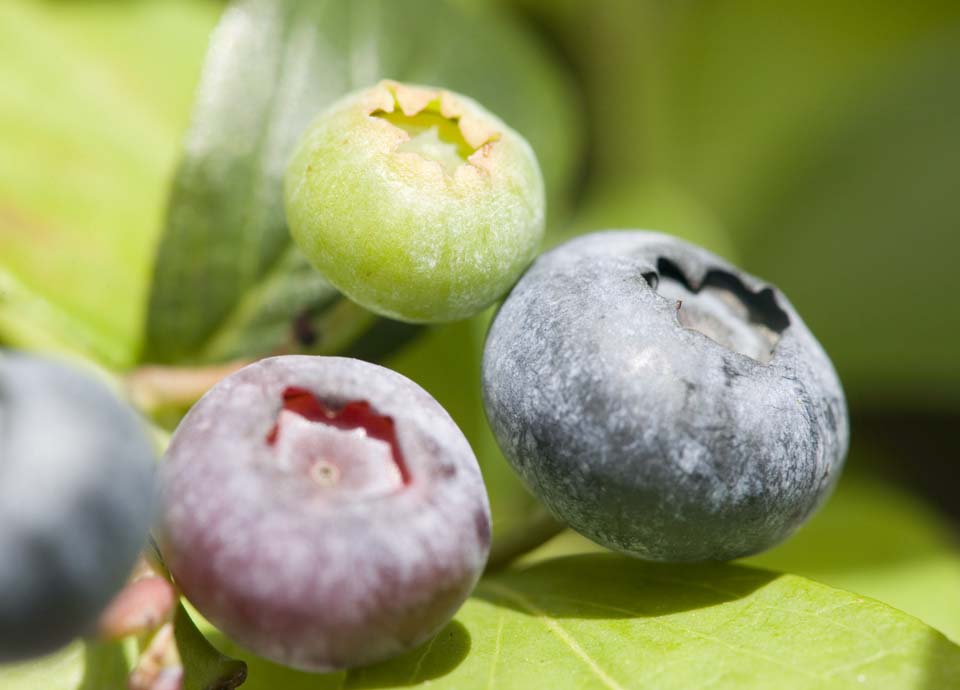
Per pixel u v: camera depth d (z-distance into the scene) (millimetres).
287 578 96
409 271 106
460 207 105
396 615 97
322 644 97
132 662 107
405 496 98
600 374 103
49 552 93
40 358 95
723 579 107
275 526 96
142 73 137
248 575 96
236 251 123
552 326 105
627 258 108
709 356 104
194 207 123
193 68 139
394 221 105
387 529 97
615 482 103
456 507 99
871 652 101
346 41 128
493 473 128
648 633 104
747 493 103
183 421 100
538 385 104
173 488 97
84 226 129
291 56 126
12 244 126
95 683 106
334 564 96
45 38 135
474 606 107
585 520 105
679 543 104
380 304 108
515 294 108
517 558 112
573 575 109
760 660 102
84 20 138
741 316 111
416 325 121
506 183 107
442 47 131
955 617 132
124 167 132
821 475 106
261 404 99
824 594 105
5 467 93
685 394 102
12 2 136
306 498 97
